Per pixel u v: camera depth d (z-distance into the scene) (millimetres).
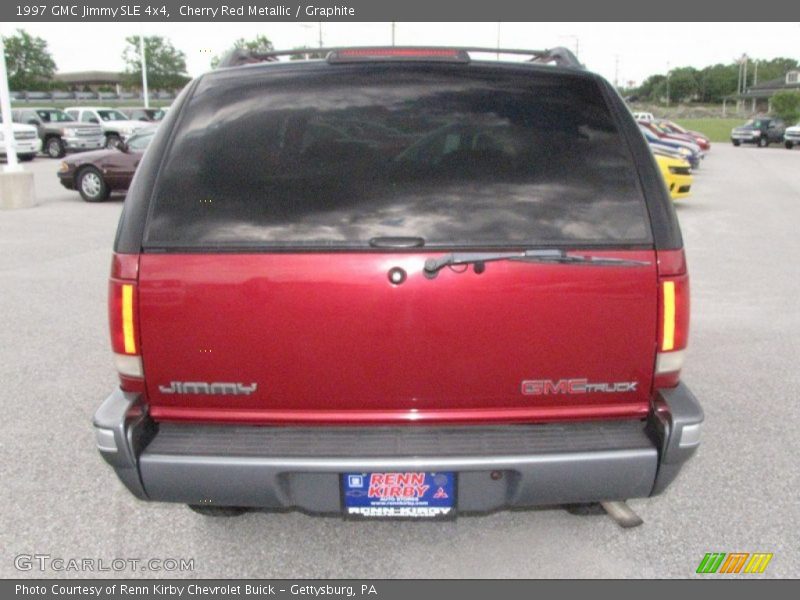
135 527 3293
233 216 2434
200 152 2529
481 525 3301
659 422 2463
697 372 5199
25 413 4473
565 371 2475
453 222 2420
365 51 2764
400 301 2400
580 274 2412
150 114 35625
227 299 2406
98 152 15289
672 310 2465
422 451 2414
